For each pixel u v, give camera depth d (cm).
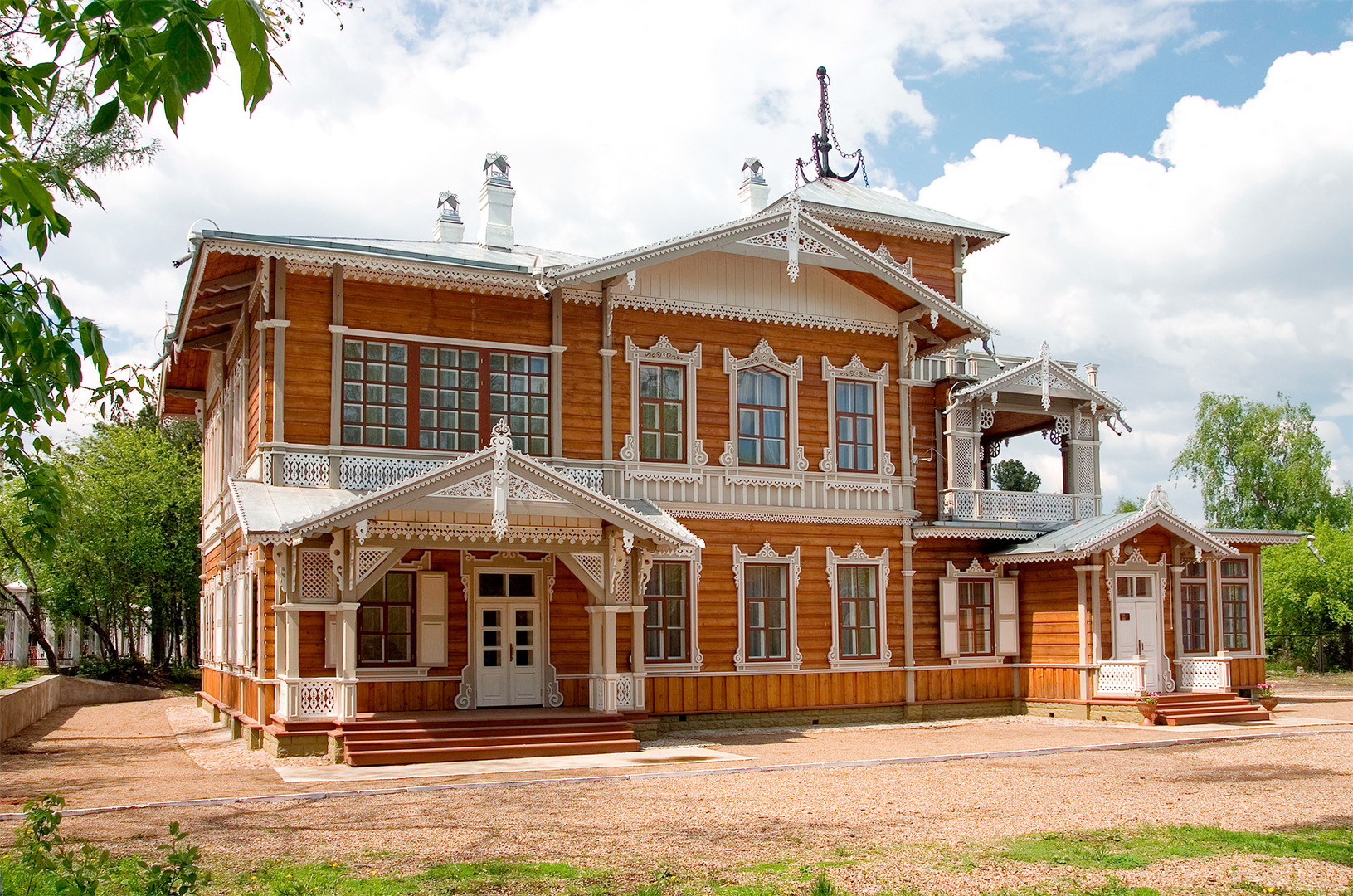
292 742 1753
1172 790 1406
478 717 1855
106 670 3778
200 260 1908
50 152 1264
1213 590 2659
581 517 1922
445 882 902
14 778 1548
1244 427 5434
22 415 431
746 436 2323
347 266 1984
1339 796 1350
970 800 1323
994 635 2559
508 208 2559
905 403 2481
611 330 2208
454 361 2080
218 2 328
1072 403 2736
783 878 916
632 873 934
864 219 2659
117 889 843
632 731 1889
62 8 384
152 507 3803
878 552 2430
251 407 2080
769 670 2283
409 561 1984
